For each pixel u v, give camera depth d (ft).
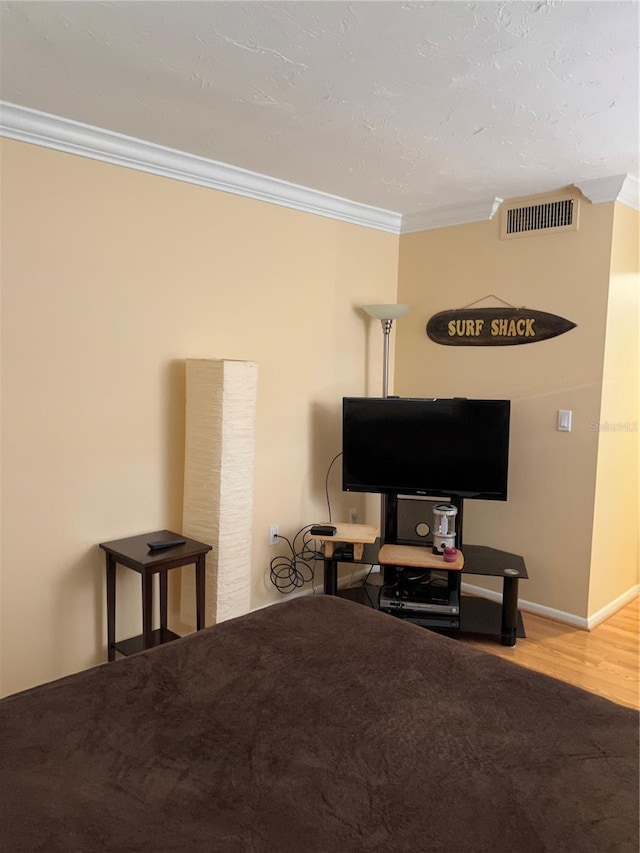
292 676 5.69
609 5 5.34
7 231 8.15
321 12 5.54
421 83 6.93
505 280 12.16
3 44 6.25
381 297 13.53
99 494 9.34
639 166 9.84
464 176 10.48
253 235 10.99
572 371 11.39
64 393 8.86
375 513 14.12
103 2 5.47
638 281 11.79
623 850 3.75
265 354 11.43
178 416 10.22
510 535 12.39
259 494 11.63
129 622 9.84
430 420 11.45
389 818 4.00
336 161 9.80
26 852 3.66
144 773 4.38
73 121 8.30
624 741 4.83
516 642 10.99
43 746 4.63
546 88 6.99
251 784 4.29
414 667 5.89
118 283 9.30
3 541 8.43
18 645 8.68
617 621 11.92
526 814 4.04
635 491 12.64
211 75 6.87
